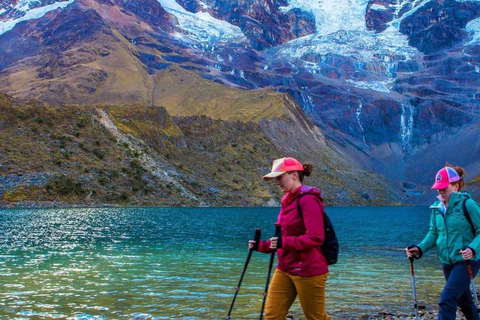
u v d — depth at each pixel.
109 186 119.25
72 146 125.50
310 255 9.84
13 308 16.31
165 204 124.81
